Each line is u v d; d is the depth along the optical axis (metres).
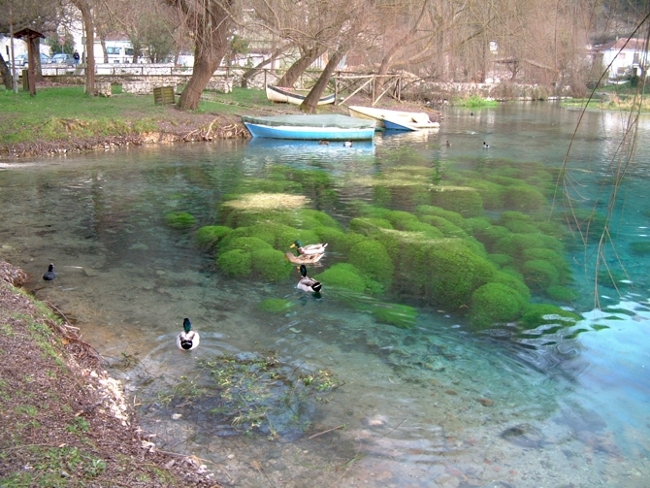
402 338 7.17
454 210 13.04
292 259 9.52
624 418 5.61
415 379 6.22
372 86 34.56
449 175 16.80
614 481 4.74
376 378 6.22
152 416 5.40
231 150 21.12
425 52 34.28
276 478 4.66
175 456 4.74
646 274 9.34
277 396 5.82
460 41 29.97
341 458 4.92
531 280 9.00
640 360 6.68
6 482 3.63
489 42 32.84
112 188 14.57
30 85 25.56
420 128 29.62
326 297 8.30
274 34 22.22
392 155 20.86
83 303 7.90
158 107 24.69
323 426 5.36
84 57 42.81
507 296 8.01
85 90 27.78
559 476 4.78
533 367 6.52
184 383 5.99
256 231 10.85
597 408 5.76
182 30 22.12
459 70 44.69
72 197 13.60
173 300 8.13
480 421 5.50
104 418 5.03
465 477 4.74
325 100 31.89
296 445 5.08
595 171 17.66
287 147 22.28
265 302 8.09
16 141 18.62
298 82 39.34
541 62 29.41
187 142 22.53
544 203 13.68
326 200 13.73
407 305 8.10
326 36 23.30
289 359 6.59
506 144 23.91
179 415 5.44
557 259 9.76
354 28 23.95
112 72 39.78
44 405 4.76
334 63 28.92
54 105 22.98
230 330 7.27
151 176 16.12
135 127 21.66
